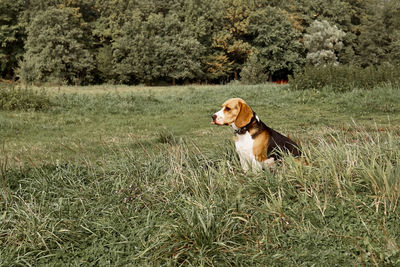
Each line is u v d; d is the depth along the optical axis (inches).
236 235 138.1
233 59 2097.7
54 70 1536.7
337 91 668.1
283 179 172.4
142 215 164.4
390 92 610.2
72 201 181.3
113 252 139.5
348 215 148.8
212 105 658.8
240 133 190.7
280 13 2112.5
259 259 128.6
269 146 191.5
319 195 162.7
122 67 1662.2
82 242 149.0
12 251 138.3
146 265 128.1
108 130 456.4
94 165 234.4
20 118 498.0
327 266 122.7
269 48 2001.7
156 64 1727.4
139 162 221.0
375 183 156.0
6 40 1772.9
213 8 1946.4
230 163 204.8
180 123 505.4
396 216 143.6
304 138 296.7
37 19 1583.4
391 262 119.6
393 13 2416.3
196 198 158.9
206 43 1988.2
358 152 179.8
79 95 693.3
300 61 2068.2
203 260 123.4
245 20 2000.5
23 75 1460.4
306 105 614.5
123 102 636.7
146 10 2007.9
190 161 213.0
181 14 2033.7
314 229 143.3
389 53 2220.7
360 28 2400.3
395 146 196.2
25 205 165.2
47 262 136.9
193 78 1952.5
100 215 170.2
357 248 129.6
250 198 167.0
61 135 419.2
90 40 1878.7
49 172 219.6
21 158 283.0
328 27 2071.9
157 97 743.7
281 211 149.7
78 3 1861.5
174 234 136.0
